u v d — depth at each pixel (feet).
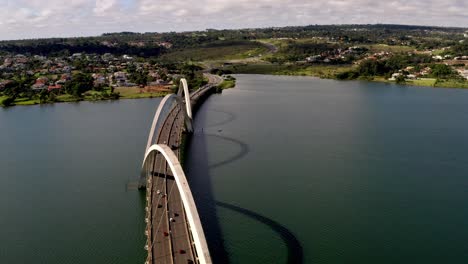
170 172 341.41
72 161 431.43
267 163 414.62
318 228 282.56
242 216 298.76
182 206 277.44
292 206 316.40
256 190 345.92
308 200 327.67
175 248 225.97
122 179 377.30
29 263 247.29
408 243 266.16
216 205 316.81
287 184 359.87
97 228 286.87
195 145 479.82
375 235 275.18
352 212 307.37
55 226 291.17
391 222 293.43
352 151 457.68
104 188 357.20
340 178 375.25
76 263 245.65
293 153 449.48
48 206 323.57
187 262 212.23
